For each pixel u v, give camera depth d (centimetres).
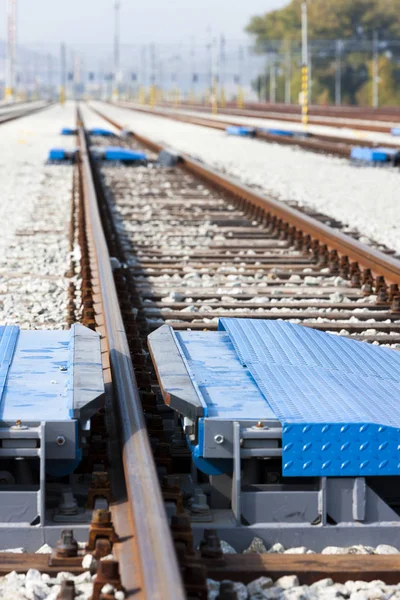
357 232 1642
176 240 1518
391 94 14125
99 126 6706
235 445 486
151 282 1181
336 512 495
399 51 15175
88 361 573
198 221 1744
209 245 1475
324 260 1306
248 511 491
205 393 543
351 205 2103
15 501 479
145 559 380
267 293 1116
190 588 394
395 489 522
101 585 388
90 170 2403
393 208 2048
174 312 990
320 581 436
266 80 17638
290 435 486
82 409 493
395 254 1420
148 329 921
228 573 435
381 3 15238
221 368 601
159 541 389
